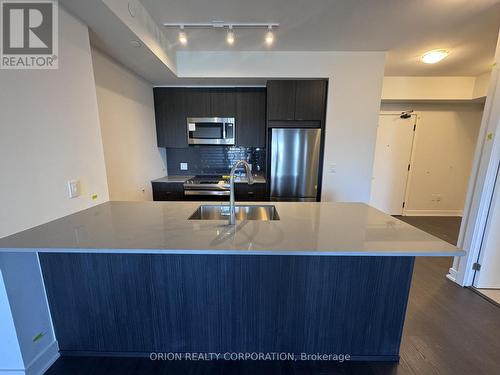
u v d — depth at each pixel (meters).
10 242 1.08
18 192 1.17
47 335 1.39
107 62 2.23
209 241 1.15
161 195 3.29
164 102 3.36
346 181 3.10
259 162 3.81
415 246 1.10
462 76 3.73
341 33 2.39
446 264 2.69
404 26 2.24
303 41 2.59
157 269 1.35
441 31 2.33
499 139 1.94
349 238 1.20
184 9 1.97
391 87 3.80
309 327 1.43
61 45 1.40
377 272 1.36
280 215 1.62
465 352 1.51
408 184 4.54
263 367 1.41
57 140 1.38
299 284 1.38
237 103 3.36
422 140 4.38
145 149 3.07
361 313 1.41
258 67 2.89
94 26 1.66
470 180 2.17
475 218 2.12
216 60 2.88
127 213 1.59
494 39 2.47
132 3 1.74
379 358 1.46
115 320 1.42
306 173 3.11
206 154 3.82
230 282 1.37
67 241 1.11
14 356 1.23
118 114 2.43
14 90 1.14
